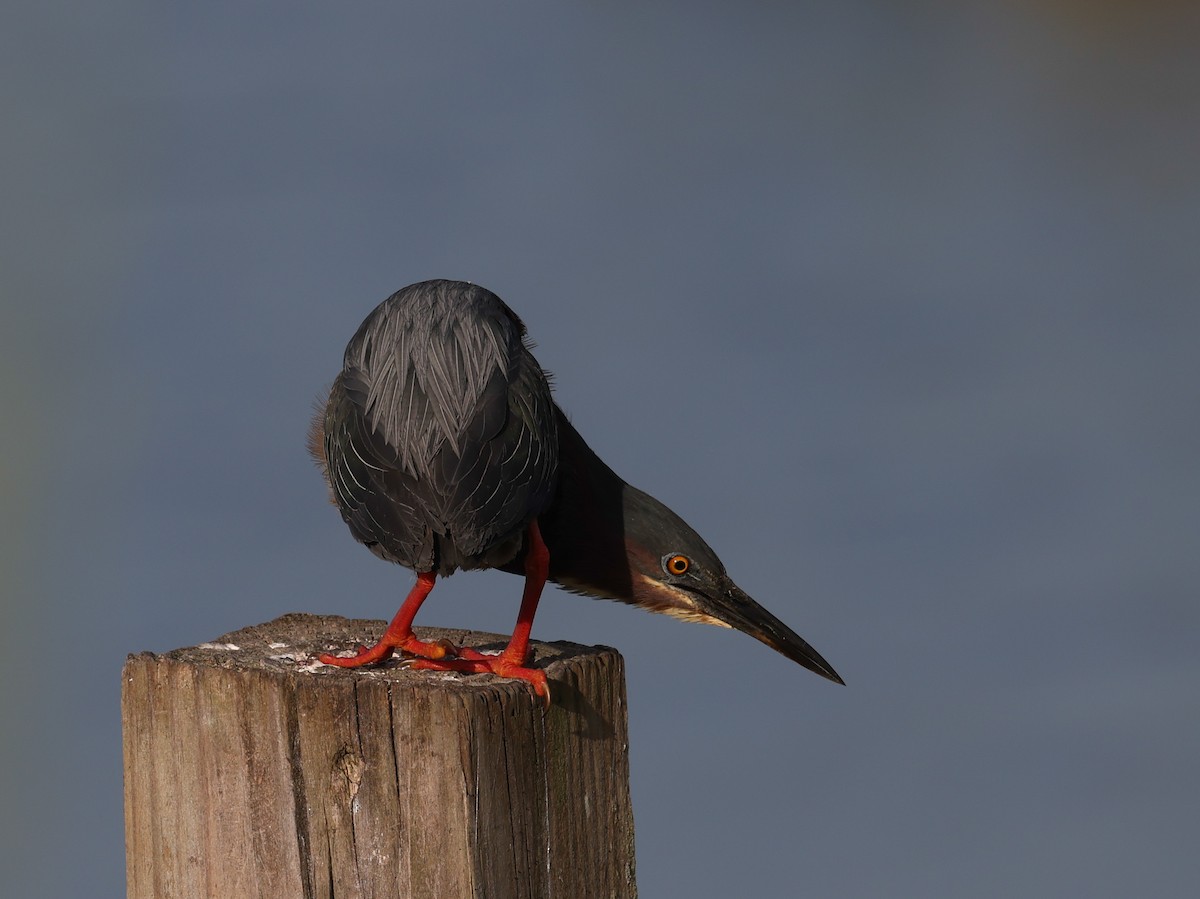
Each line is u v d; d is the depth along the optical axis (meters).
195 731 9.60
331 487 11.91
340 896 9.40
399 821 9.25
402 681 9.52
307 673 9.78
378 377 11.40
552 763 9.83
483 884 9.23
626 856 10.48
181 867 9.73
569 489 12.54
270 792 9.45
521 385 11.45
